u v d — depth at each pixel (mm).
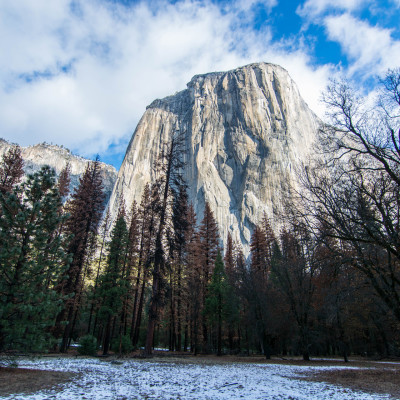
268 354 25172
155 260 17922
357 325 28688
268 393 8047
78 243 22531
